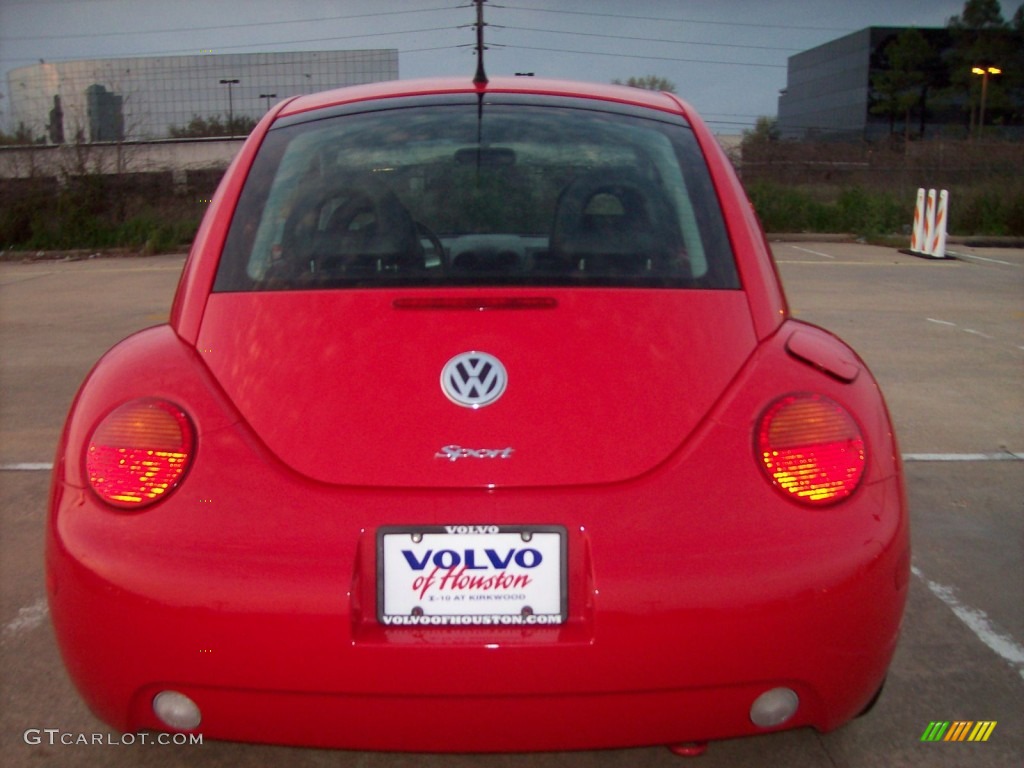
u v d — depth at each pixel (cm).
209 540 181
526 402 193
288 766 244
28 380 695
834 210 2200
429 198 237
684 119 274
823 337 227
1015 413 606
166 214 2067
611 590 178
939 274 1444
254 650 178
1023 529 412
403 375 196
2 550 381
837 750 251
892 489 198
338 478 186
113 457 190
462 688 179
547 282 215
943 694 278
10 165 2020
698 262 224
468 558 183
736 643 180
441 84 286
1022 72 7769
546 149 253
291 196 240
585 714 182
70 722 261
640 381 197
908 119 8150
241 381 199
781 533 184
